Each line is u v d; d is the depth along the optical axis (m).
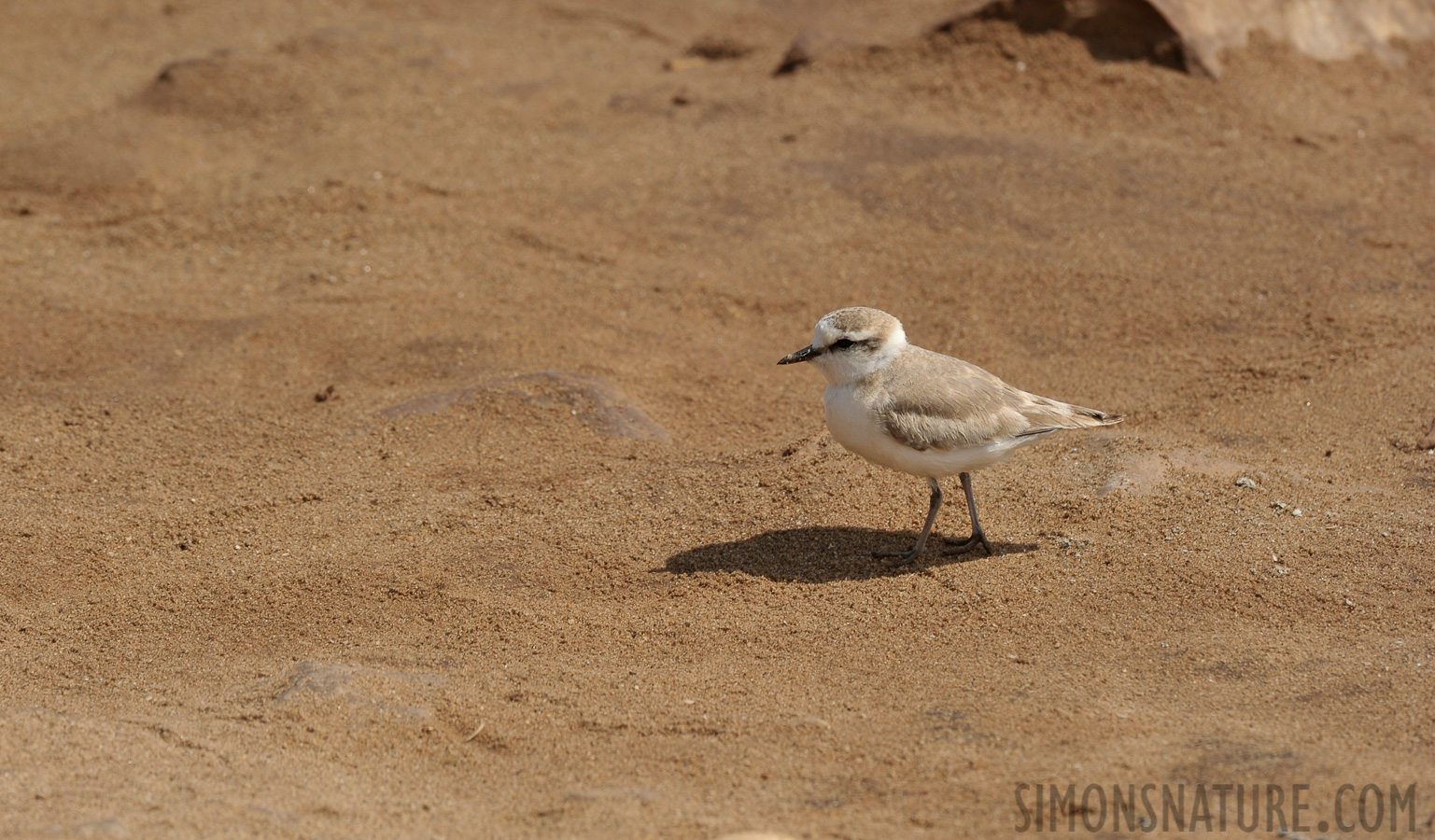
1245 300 15.89
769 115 21.55
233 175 20.05
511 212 18.78
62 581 10.72
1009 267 16.98
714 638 9.52
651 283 17.00
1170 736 7.82
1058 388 14.38
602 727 8.25
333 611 10.10
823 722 8.17
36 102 23.34
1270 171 19.14
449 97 22.91
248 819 7.02
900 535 11.06
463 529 11.43
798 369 15.20
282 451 13.12
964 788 7.28
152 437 13.37
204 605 10.29
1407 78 22.25
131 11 28.66
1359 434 12.66
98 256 17.75
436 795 7.50
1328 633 9.19
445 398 13.92
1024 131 20.42
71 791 7.28
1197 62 21.19
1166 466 11.77
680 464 12.62
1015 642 9.26
